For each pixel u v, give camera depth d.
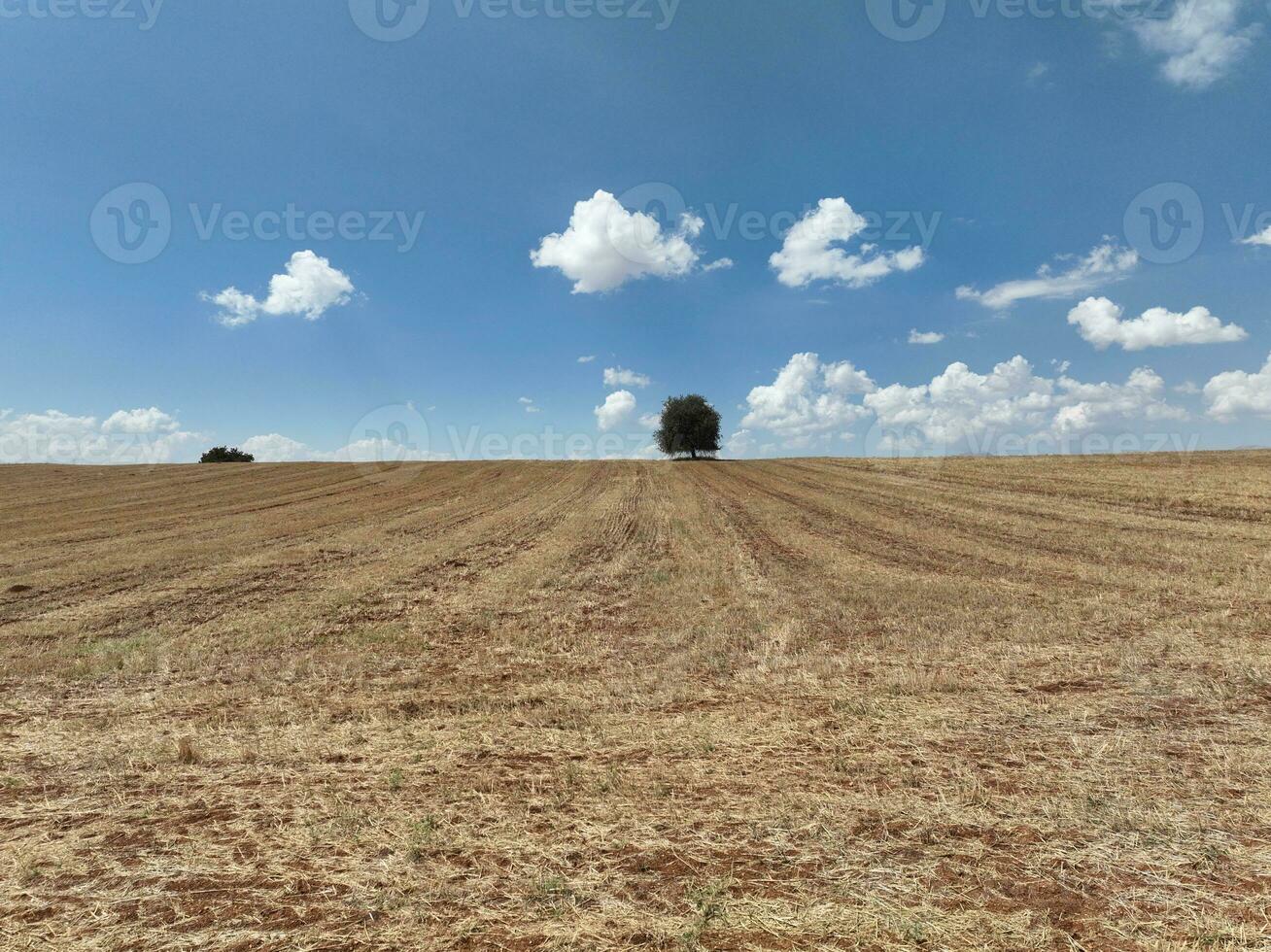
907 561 14.30
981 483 30.70
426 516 25.27
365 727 5.75
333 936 2.92
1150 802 3.89
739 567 14.09
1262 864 3.25
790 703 6.02
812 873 3.28
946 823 3.74
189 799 4.39
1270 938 2.71
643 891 3.18
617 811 4.02
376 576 13.70
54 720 6.09
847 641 8.21
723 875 3.29
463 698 6.48
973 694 6.07
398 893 3.24
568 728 5.60
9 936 2.98
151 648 8.60
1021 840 3.52
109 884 3.40
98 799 4.44
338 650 8.46
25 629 9.73
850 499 27.64
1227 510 19.14
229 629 9.59
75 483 38.31
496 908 3.10
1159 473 28.86
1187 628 8.02
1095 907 2.95
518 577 13.46
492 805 4.16
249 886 3.35
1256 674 6.19
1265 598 9.35
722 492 32.59
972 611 9.45
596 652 8.19
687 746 5.07
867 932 2.83
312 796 4.38
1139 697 5.80
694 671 7.17
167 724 5.92
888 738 5.07
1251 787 4.05
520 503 29.22
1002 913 2.93
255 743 5.39
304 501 30.42
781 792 4.21
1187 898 3.00
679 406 71.56
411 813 4.08
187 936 2.95
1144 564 12.55
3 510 27.30
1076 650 7.38
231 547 17.91
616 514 24.98
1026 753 4.70
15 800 4.45
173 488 36.16
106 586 12.95
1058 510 21.48
